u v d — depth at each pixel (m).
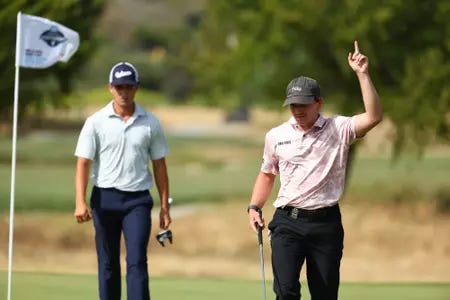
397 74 65.69
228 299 33.66
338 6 64.50
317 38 65.81
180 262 56.31
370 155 124.62
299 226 22.81
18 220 64.56
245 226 67.44
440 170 105.06
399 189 84.75
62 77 59.50
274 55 68.00
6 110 59.44
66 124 157.38
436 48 64.69
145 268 26.06
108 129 26.08
